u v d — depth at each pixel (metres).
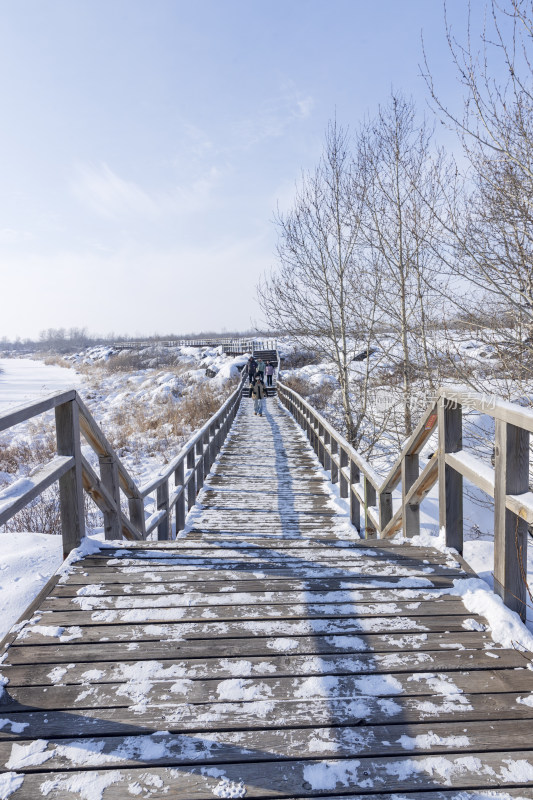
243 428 16.44
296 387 25.23
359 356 15.89
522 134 5.68
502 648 2.24
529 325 6.11
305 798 1.52
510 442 2.39
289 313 14.60
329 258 14.09
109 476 3.92
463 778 1.57
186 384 33.78
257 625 2.44
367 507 5.41
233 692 1.96
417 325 10.50
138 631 2.37
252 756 1.66
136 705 1.89
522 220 5.89
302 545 3.55
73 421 3.21
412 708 1.87
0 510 2.08
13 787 1.54
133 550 3.40
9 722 1.80
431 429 3.57
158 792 1.53
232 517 6.88
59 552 4.40
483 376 7.21
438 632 2.38
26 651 2.21
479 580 2.81
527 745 1.69
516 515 2.46
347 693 1.96
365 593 2.76
